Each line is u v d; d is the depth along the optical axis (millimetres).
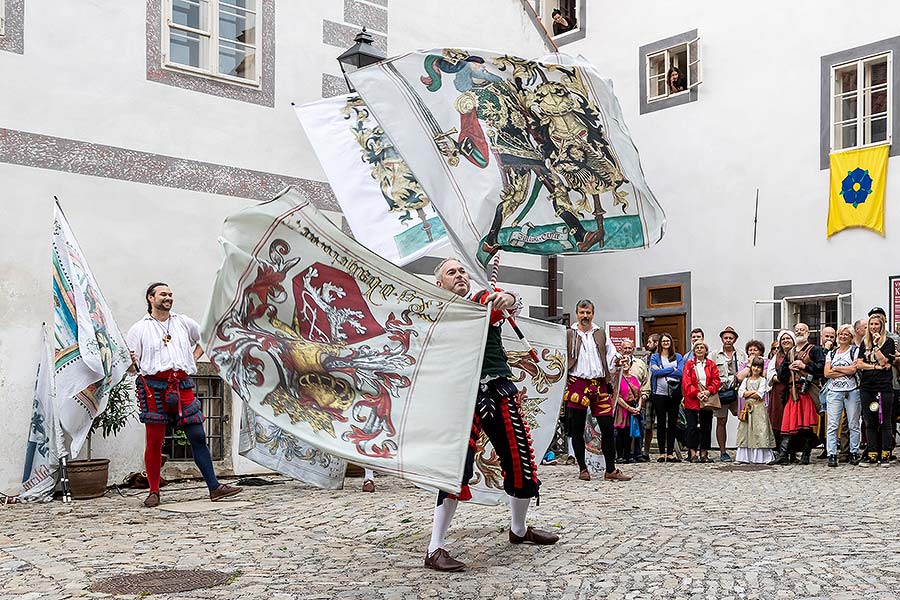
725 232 16578
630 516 7516
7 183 9727
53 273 9211
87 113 10305
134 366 8695
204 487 10117
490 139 6102
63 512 8367
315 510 8055
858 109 15164
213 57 11375
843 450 13023
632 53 18078
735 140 16516
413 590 4984
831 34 15477
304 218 5504
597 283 18422
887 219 14695
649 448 14164
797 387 12562
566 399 10516
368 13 12930
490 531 6723
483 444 6062
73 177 10172
